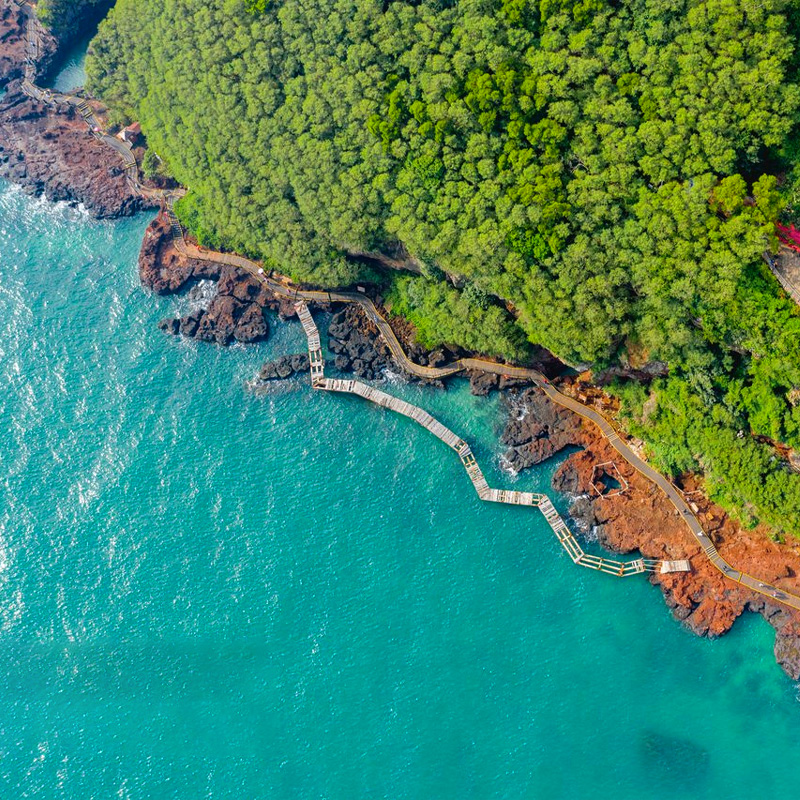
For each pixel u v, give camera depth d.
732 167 81.56
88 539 101.88
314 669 93.94
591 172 87.31
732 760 87.69
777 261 82.88
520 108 89.44
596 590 96.56
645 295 89.19
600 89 85.44
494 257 93.31
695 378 92.31
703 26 81.06
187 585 98.81
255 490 103.62
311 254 106.69
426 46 92.56
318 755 89.75
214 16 103.75
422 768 88.50
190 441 107.06
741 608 93.56
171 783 89.19
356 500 102.56
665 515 97.44
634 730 89.44
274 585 98.19
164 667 95.38
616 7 84.75
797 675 90.56
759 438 91.94
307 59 99.12
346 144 99.12
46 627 97.88
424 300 105.06
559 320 92.50
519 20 87.69
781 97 78.75
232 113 104.44
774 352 84.56
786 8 78.25
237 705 93.00
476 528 100.44
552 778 87.50
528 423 104.19
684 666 92.44
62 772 90.38
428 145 93.31
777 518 91.38
